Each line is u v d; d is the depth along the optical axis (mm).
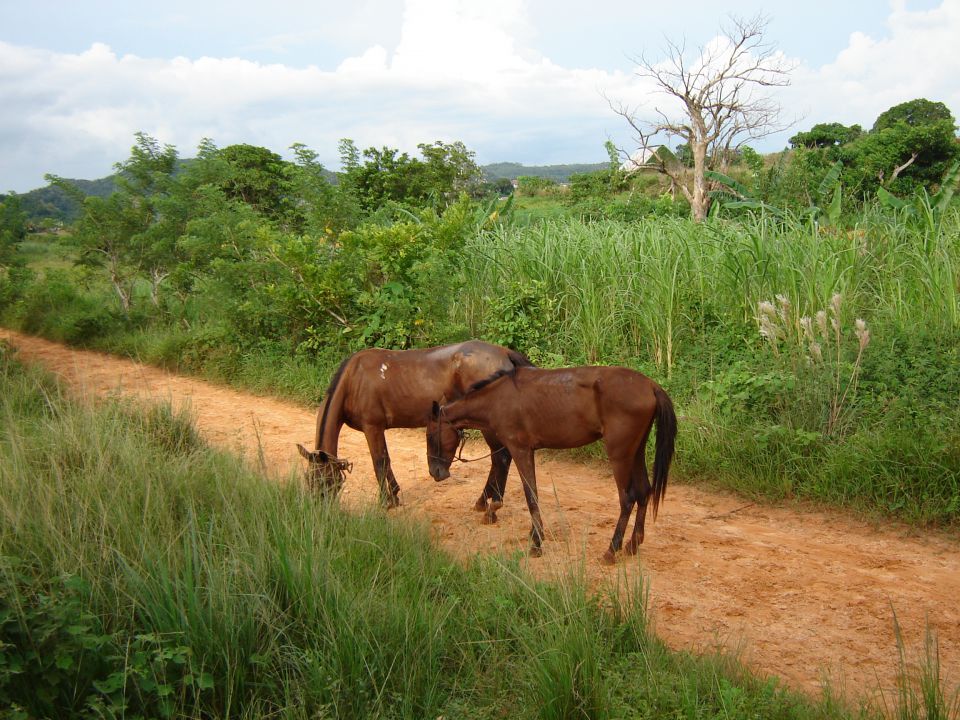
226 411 11102
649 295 10047
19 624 3215
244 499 5438
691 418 8070
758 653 4461
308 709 3486
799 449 7262
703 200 25516
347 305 12047
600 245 11125
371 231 11859
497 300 10898
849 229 11398
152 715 3309
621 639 4238
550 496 7434
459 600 4523
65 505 4586
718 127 27781
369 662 3779
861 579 5410
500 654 4051
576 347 10320
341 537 5270
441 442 6293
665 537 6297
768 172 24703
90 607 3678
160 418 7652
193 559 4098
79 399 8273
